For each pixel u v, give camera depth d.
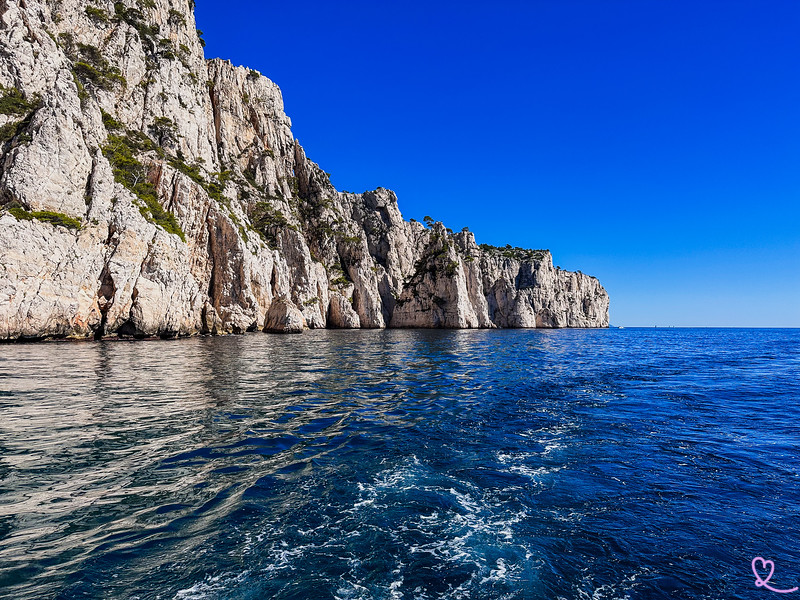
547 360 38.47
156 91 78.31
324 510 8.44
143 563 6.49
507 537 7.62
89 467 10.08
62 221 41.78
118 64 74.12
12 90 46.84
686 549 7.33
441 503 8.88
